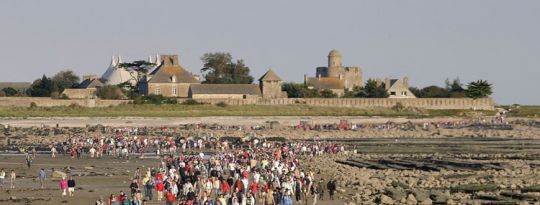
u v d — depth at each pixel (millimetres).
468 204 155875
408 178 199625
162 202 156250
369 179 196500
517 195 168375
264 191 153750
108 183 188250
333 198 164000
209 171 191500
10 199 158500
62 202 155500
